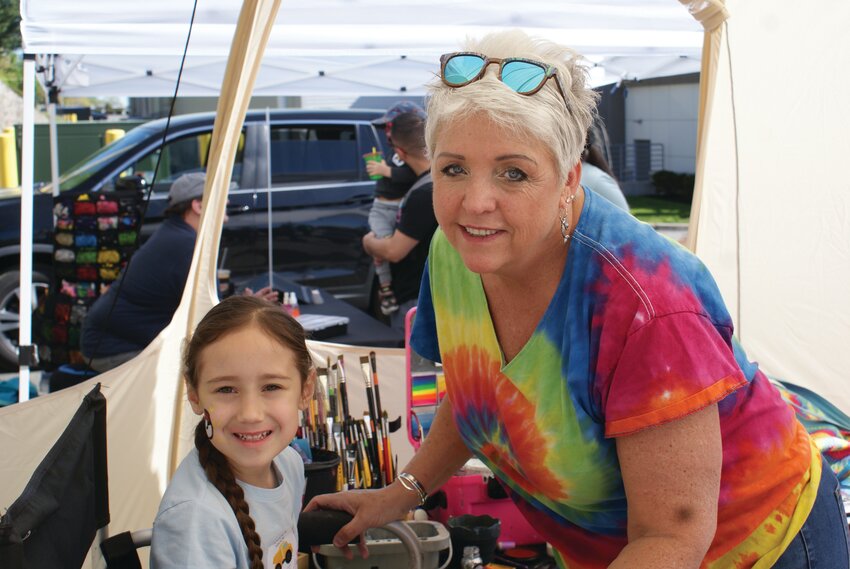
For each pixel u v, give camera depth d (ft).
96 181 19.86
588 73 4.35
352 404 11.44
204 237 8.82
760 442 4.78
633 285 4.29
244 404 4.74
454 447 6.15
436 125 4.15
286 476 5.37
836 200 11.43
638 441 4.28
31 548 3.71
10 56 54.29
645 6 13.93
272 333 4.83
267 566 4.91
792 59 11.03
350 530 5.80
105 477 4.99
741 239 11.48
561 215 4.40
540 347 4.60
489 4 14.05
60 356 15.01
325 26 14.53
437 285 5.19
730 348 4.47
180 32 13.46
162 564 4.46
